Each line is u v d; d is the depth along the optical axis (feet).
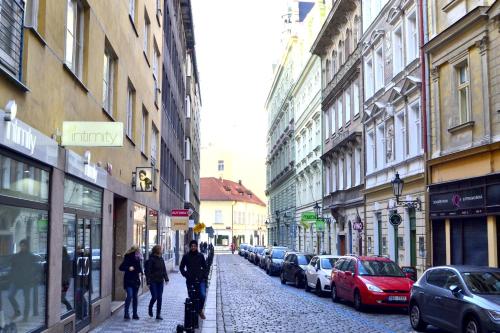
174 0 119.03
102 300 43.78
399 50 85.30
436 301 39.55
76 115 35.86
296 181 184.44
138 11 63.31
